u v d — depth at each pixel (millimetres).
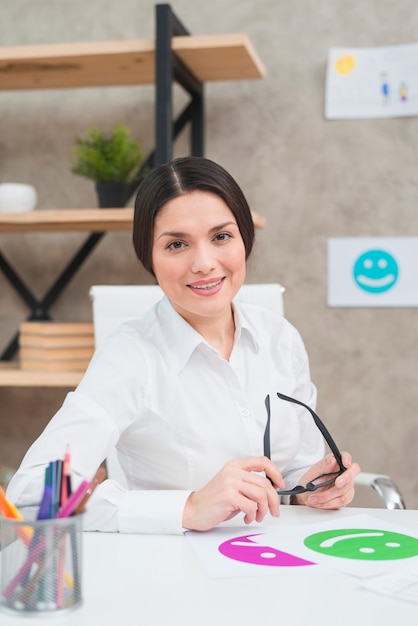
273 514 1032
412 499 2383
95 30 2561
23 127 2617
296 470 1412
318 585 806
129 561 897
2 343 2627
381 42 2396
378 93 2385
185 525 1011
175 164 1169
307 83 2439
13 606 731
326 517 1095
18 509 797
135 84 2457
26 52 2180
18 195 2240
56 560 728
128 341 1262
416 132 2377
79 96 2582
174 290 1174
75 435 1138
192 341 1246
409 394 2387
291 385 1380
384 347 2400
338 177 2424
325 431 1160
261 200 2467
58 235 2596
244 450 1269
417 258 2373
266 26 2461
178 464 1257
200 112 2465
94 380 1204
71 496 748
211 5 2486
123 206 2312
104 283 2566
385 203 2396
